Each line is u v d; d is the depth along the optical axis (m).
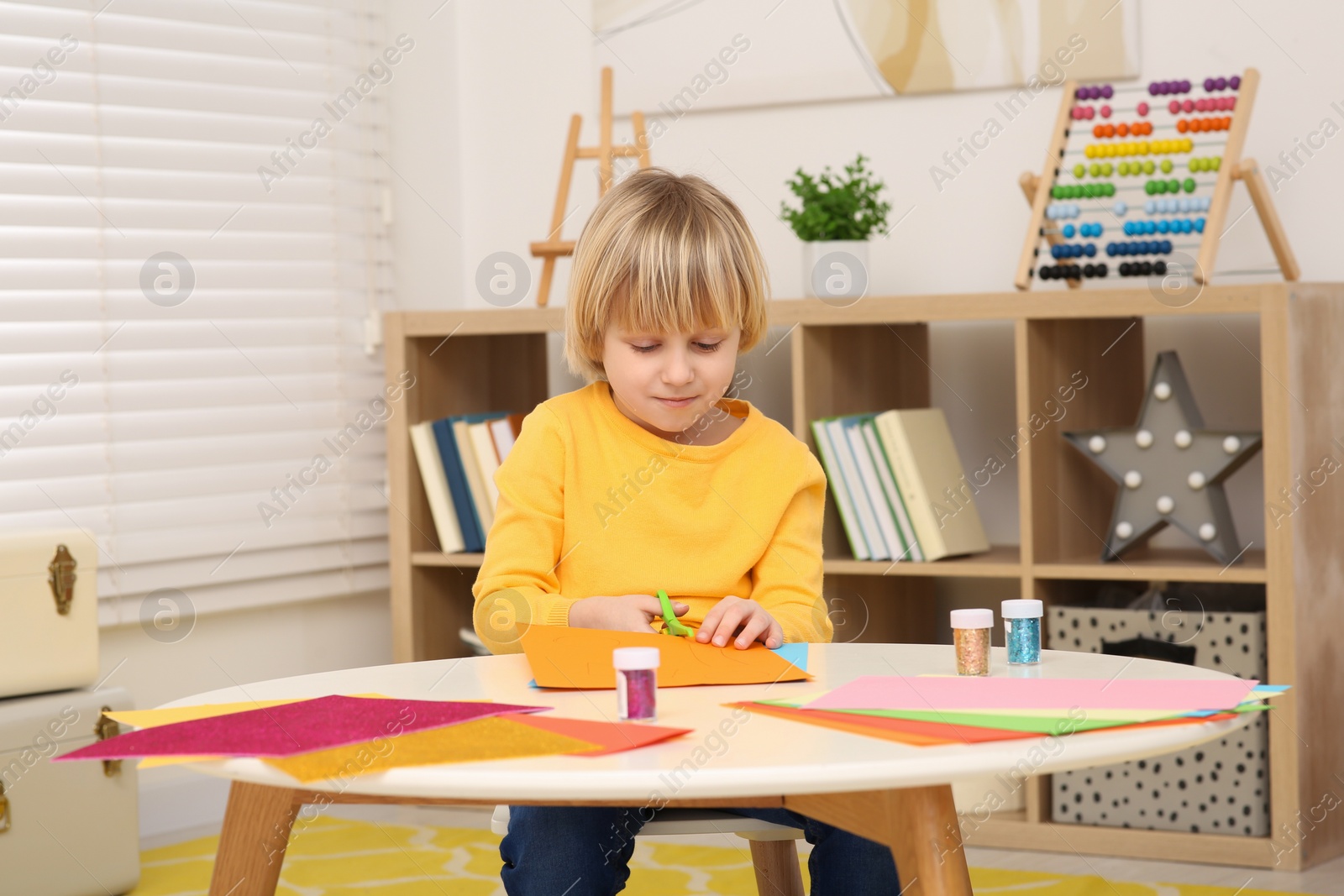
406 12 2.90
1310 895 1.83
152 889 2.03
